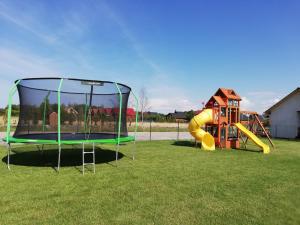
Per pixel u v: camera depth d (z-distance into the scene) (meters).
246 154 11.80
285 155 11.77
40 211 4.61
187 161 9.56
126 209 4.78
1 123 27.80
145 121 50.44
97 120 10.27
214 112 13.95
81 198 5.28
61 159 9.33
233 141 14.42
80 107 10.48
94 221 4.26
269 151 12.94
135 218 4.41
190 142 16.03
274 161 10.07
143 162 9.12
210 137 13.23
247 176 7.44
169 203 5.13
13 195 5.38
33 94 8.87
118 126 8.85
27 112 8.76
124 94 9.33
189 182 6.64
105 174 7.25
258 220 4.44
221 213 4.70
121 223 4.21
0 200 5.09
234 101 14.57
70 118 10.31
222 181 6.83
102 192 5.68
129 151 11.62
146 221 4.31
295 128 22.84
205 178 7.09
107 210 4.71
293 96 23.03
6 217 4.35
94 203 5.03
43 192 5.60
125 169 7.93
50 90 9.35
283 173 7.94
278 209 4.94
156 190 5.91
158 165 8.66
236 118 14.54
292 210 4.91
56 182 6.36
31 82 8.14
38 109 9.21
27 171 7.45
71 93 10.20
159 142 15.72
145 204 5.04
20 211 4.59
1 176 6.86
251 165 9.13
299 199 5.53
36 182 6.33
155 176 7.14
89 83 8.25
